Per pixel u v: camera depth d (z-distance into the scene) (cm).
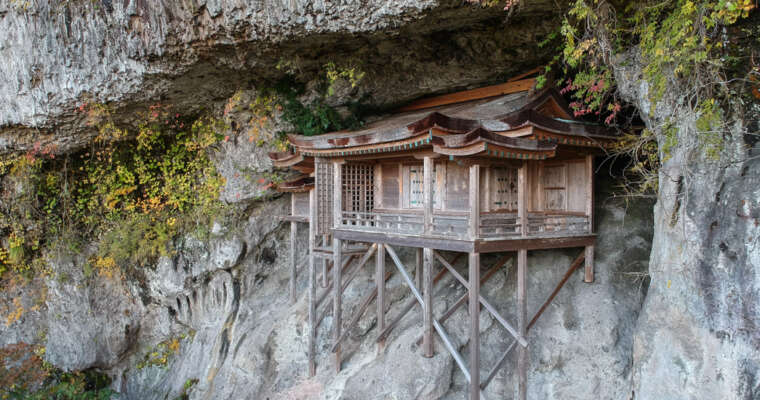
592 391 852
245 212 1417
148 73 1044
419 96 1253
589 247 976
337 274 1016
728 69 625
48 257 1437
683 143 673
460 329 955
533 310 962
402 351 942
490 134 715
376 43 971
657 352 721
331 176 1095
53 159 1423
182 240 1413
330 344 1102
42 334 1398
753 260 597
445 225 845
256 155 1322
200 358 1368
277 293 1402
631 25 741
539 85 880
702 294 657
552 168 1034
